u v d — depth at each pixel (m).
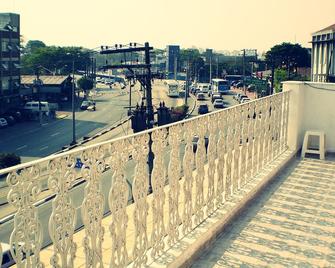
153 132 4.49
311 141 10.80
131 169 12.40
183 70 138.00
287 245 5.65
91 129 50.41
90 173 3.53
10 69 56.97
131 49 23.77
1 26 56.75
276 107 9.41
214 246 5.57
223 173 6.53
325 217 6.63
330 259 5.29
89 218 3.54
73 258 3.41
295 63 87.75
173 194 5.02
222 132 6.39
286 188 8.02
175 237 5.12
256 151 8.16
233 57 132.00
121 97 85.94
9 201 2.79
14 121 54.38
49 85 73.06
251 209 6.93
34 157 37.09
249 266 5.06
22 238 2.91
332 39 34.78
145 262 4.47
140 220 4.34
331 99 10.55
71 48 110.12
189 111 60.84
